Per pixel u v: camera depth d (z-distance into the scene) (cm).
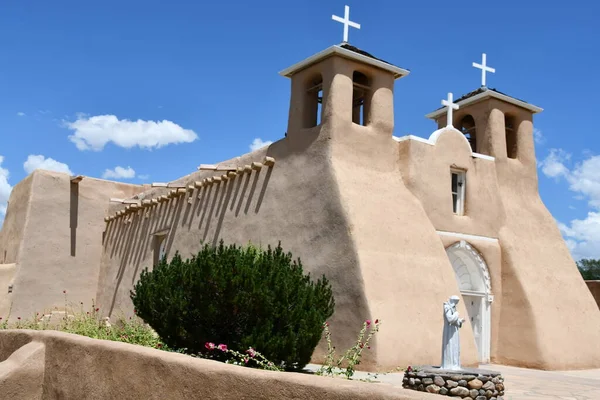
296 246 1374
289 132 1515
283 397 513
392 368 1170
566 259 1708
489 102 1739
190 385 616
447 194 1529
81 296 2288
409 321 1241
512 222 1653
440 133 1562
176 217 1925
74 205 2333
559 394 987
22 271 2162
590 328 1614
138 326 1273
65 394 845
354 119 1625
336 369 1130
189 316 973
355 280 1216
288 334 914
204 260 970
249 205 1581
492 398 845
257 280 932
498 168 1697
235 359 946
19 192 2386
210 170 1783
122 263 2186
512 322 1539
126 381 721
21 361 906
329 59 1427
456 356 895
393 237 1321
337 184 1322
